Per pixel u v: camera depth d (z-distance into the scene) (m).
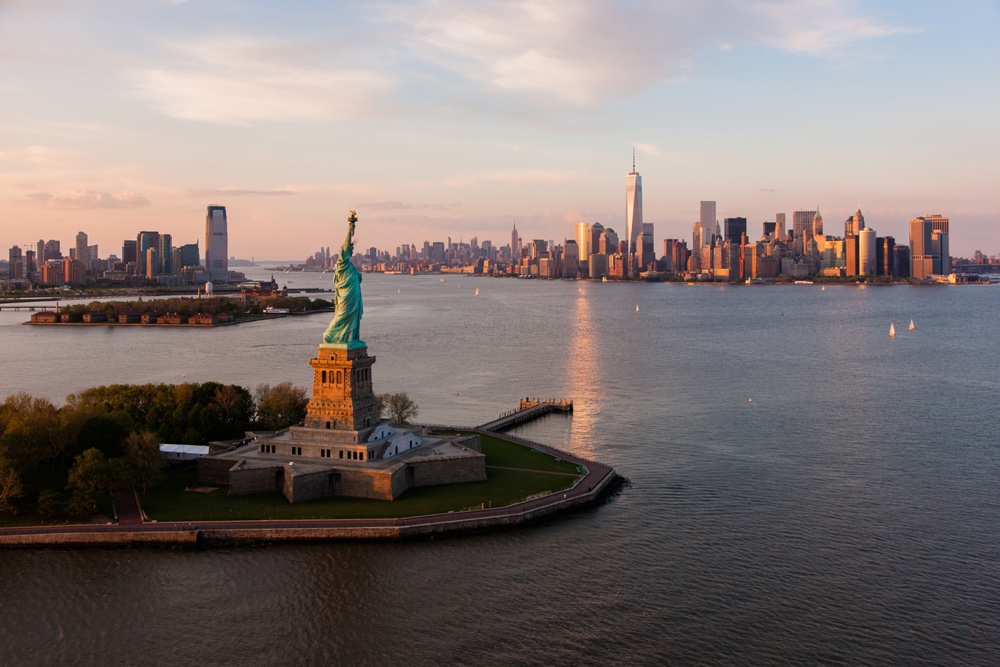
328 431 191.50
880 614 133.38
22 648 124.06
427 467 188.38
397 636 127.38
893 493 190.38
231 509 171.00
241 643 125.69
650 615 133.12
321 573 147.12
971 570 148.62
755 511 178.38
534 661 120.94
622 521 172.00
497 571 148.00
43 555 153.88
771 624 130.38
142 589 141.38
